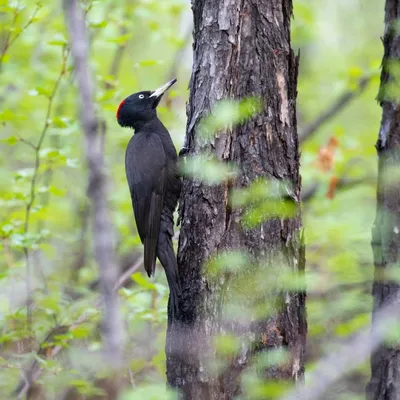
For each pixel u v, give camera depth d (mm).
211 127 7625
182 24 17266
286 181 8320
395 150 8969
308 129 16719
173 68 17812
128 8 14797
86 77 6145
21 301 13141
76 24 6324
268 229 8211
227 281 8219
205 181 8391
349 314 11750
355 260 12273
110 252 5805
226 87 8445
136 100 12289
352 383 10555
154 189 10781
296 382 8125
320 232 12594
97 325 12047
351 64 18984
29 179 13109
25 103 14883
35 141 16000
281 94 8453
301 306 8375
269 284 8086
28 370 10820
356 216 13266
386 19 9133
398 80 8586
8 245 12039
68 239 13641
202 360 8188
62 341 10789
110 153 16156
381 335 5699
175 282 8602
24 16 14445
